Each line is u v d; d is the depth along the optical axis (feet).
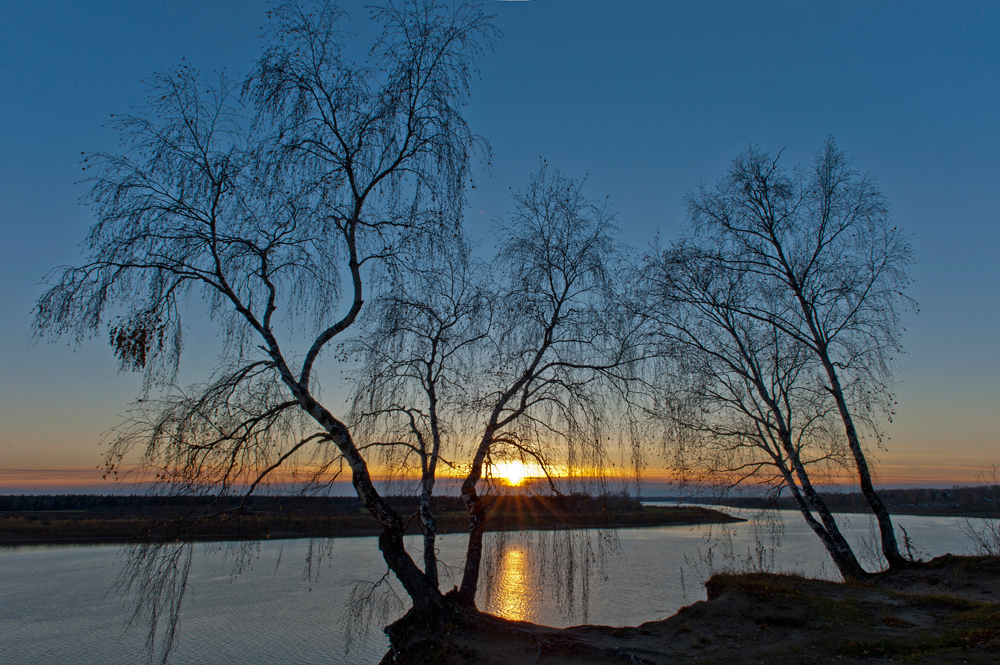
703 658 32.76
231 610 83.76
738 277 55.88
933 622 36.06
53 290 28.76
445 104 36.78
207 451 31.45
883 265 53.57
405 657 32.91
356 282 36.42
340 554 130.62
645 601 78.59
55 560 127.95
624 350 41.68
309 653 65.21
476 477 40.19
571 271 42.91
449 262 39.11
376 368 38.42
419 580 35.27
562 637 34.63
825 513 52.85
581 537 39.22
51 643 68.49
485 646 33.68
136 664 61.46
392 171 37.04
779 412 55.88
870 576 51.08
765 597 40.91
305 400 33.86
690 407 51.57
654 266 56.75
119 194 30.91
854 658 30.94
